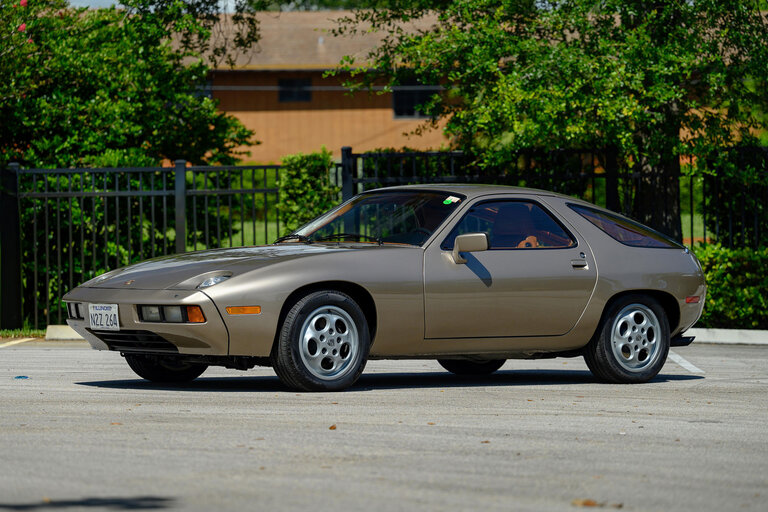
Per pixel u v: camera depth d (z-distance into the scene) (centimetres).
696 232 3186
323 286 862
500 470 573
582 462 599
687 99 1557
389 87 1712
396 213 949
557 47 1462
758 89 1571
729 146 1564
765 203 1644
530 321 930
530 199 970
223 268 849
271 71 4694
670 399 873
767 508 502
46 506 485
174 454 604
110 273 915
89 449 616
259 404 793
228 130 2028
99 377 990
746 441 676
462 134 1623
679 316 1012
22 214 1680
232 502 495
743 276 1500
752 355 1298
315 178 1512
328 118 4741
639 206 1577
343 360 865
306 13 5091
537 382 998
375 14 1752
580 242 967
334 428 693
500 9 1530
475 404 818
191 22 1853
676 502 511
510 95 1439
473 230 927
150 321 829
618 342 972
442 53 1554
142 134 1897
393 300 873
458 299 897
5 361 1152
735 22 1549
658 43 1548
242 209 1513
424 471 567
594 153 1533
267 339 830
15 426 692
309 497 505
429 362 1222
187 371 959
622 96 1427
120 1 1836
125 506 486
